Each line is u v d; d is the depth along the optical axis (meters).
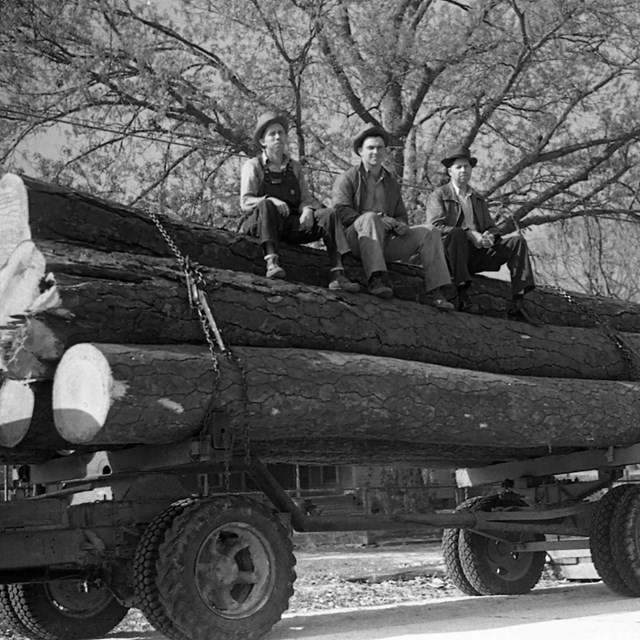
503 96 21.23
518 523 8.75
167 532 6.06
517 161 22.98
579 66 21.14
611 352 9.17
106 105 19.44
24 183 6.36
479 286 8.81
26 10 18.09
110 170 19.77
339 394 6.71
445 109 22.08
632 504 8.27
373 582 11.25
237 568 6.26
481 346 8.13
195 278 6.59
